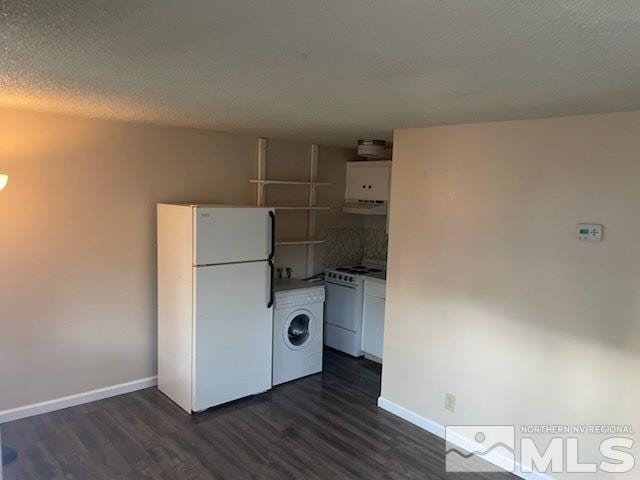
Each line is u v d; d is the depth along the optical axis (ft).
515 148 9.71
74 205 11.83
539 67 5.68
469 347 10.80
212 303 12.11
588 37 4.55
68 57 5.90
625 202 8.30
